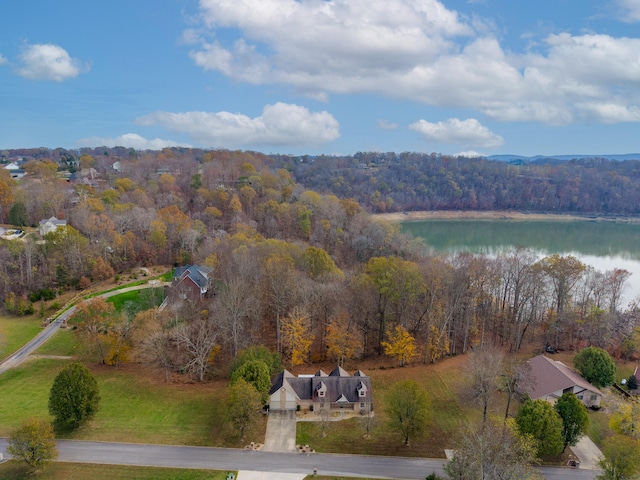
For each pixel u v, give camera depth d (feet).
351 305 331.77
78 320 345.31
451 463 183.32
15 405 252.21
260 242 453.17
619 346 326.44
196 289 376.68
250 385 236.63
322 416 239.30
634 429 217.56
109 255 446.60
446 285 337.93
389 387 285.02
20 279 386.52
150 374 295.89
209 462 212.84
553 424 211.20
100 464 208.64
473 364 261.85
